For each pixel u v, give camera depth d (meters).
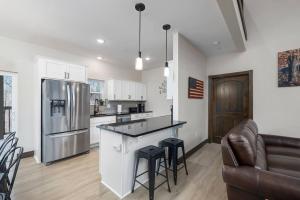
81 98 3.54
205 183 2.33
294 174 1.72
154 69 5.94
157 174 2.58
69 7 2.16
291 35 3.02
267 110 3.33
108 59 4.70
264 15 3.29
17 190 2.13
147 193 2.09
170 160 2.70
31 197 1.99
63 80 3.29
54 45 3.56
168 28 2.74
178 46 2.94
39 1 2.04
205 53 4.06
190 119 3.50
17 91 3.26
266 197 1.32
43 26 2.70
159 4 2.07
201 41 3.31
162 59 4.64
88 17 2.41
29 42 3.39
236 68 3.82
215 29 2.78
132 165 2.16
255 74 3.50
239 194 1.48
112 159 2.19
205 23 2.57
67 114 3.28
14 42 3.23
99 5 2.11
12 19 2.47
